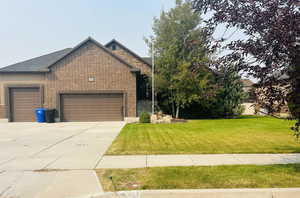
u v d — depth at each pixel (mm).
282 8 2730
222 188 3125
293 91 2955
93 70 13438
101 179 3604
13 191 3225
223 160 4645
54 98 13328
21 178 3732
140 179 3541
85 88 13422
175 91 14672
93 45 13445
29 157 5105
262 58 3064
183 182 3371
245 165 4250
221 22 3232
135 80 13562
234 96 16672
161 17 14484
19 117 13492
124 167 4230
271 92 3172
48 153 5488
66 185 3396
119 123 12539
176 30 13984
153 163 4477
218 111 16609
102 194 3029
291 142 6508
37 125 11766
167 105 16438
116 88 13516
